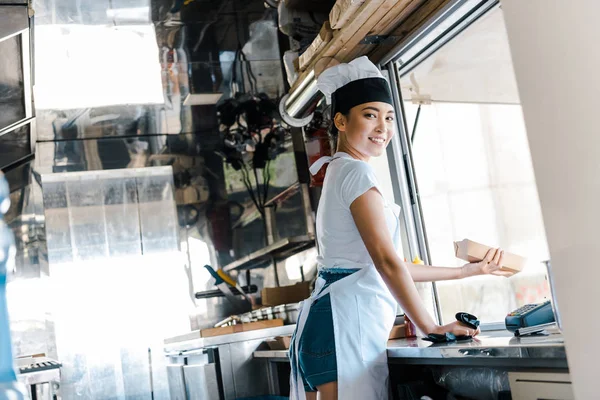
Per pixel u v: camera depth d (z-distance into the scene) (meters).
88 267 4.96
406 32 2.55
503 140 3.50
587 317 1.25
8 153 4.54
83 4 3.57
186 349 3.82
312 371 1.94
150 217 5.10
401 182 2.82
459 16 2.38
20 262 4.82
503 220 3.53
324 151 3.15
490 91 3.38
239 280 4.96
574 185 1.27
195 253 5.09
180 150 5.18
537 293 3.30
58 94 4.52
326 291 1.99
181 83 4.68
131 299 4.98
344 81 2.18
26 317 4.77
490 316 3.39
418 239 2.81
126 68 4.38
